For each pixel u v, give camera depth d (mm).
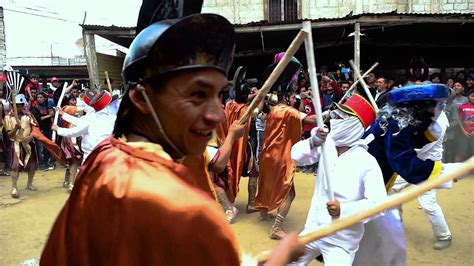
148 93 1089
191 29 1036
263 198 5188
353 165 2857
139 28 1367
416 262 4211
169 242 925
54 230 1108
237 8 15344
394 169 3066
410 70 9445
